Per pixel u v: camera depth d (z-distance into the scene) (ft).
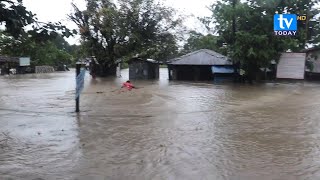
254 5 107.55
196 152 31.30
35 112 52.65
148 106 59.00
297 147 33.17
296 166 27.55
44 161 28.68
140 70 142.20
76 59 159.84
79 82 52.85
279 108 57.52
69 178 24.84
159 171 26.27
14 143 34.37
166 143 34.35
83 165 27.68
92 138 36.42
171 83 115.85
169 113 52.08
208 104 62.13
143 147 32.91
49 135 37.70
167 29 148.36
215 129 40.96
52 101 64.95
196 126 42.60
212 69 123.34
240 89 92.07
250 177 25.12
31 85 103.86
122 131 39.65
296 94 78.95
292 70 113.60
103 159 29.19
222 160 29.01
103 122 44.91
